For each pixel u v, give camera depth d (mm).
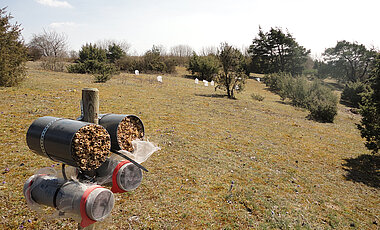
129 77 25469
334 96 21406
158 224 3861
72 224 3654
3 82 12164
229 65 19234
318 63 68188
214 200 4711
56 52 50594
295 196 5285
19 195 4070
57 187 1877
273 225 4168
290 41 50594
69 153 1819
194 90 21375
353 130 13375
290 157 7652
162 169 5688
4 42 12219
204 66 35906
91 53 34562
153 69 36469
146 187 4859
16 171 4805
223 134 8930
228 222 4121
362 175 7035
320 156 8188
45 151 1997
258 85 37281
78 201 1750
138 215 4016
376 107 8156
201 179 5445
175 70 39656
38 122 2090
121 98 13070
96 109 2266
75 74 23719
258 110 15250
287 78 26875
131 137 2354
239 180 5645
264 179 5875
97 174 2096
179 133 8320
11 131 6711
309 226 4266
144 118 9680
